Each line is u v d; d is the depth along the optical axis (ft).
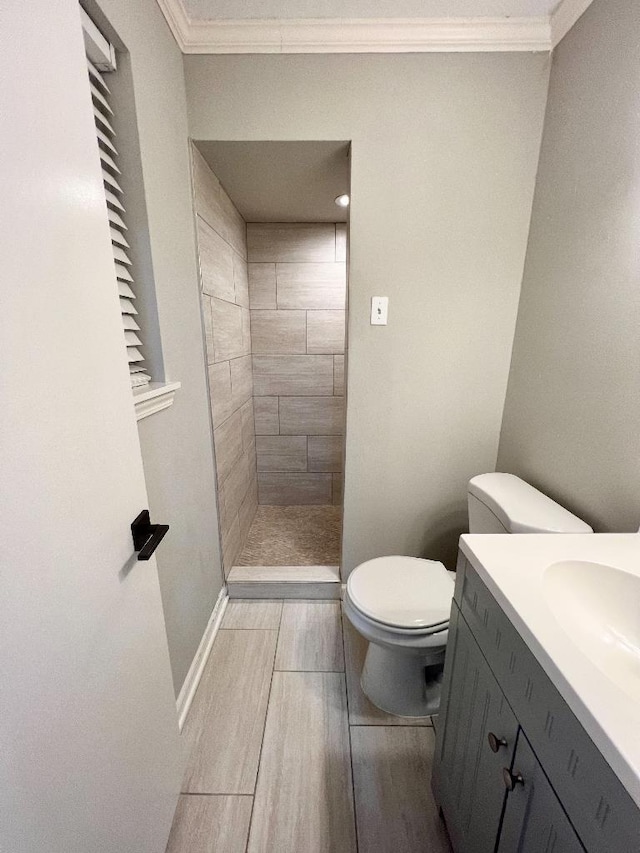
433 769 2.91
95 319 1.73
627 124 2.75
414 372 4.51
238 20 3.42
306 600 5.41
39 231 1.36
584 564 2.18
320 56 3.60
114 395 1.90
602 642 2.01
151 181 2.96
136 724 2.15
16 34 1.24
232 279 5.58
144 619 2.27
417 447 4.78
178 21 3.31
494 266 4.17
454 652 2.54
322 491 8.10
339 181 4.77
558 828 1.43
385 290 4.22
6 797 1.21
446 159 3.86
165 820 2.52
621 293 2.83
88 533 1.68
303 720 3.67
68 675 1.54
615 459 2.91
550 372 3.72
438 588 3.65
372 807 2.98
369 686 3.87
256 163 4.28
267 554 6.23
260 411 7.60
